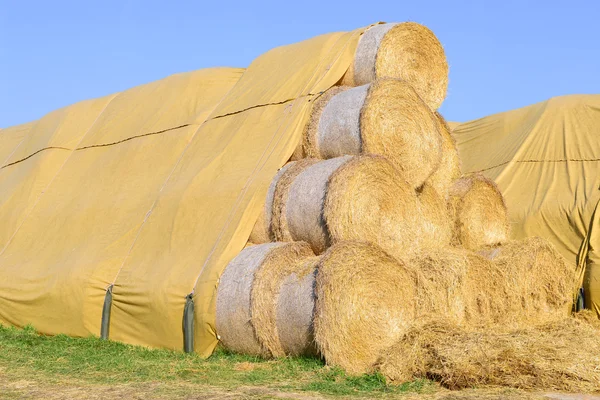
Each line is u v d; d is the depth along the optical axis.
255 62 14.00
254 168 11.49
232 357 10.03
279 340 9.44
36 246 14.39
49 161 15.90
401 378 8.05
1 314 13.81
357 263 8.73
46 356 10.22
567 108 16.14
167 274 11.27
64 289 12.67
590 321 11.52
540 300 10.92
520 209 14.62
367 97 10.47
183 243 11.65
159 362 9.80
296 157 11.63
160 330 11.14
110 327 12.16
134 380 8.52
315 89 11.62
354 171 9.65
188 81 14.80
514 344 8.09
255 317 9.55
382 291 8.91
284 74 12.60
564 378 7.67
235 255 10.53
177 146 13.65
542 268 10.94
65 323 12.67
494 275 10.19
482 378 7.79
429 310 9.28
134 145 14.60
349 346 8.62
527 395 7.39
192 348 10.58
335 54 11.93
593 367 7.85
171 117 14.43
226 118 13.18
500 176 15.74
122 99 16.23
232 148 12.37
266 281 9.57
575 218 13.73
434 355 8.13
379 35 11.60
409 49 11.70
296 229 10.24
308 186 10.15
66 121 16.50
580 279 12.98
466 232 11.58
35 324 13.21
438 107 12.02
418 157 10.70
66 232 14.08
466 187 11.76
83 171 15.27
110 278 12.38
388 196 9.91
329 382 8.06
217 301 10.20
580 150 15.26
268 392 7.67
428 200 10.81
